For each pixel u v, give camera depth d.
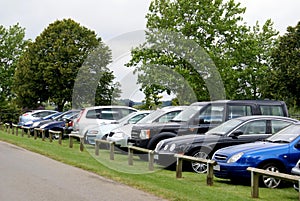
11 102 54.31
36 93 47.22
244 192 10.47
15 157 16.33
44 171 12.93
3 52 61.72
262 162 11.18
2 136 26.27
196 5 34.41
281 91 48.47
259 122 13.54
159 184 10.83
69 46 45.34
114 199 9.07
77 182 11.12
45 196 9.29
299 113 49.69
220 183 11.76
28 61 46.78
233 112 15.25
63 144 22.64
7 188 10.16
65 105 46.88
